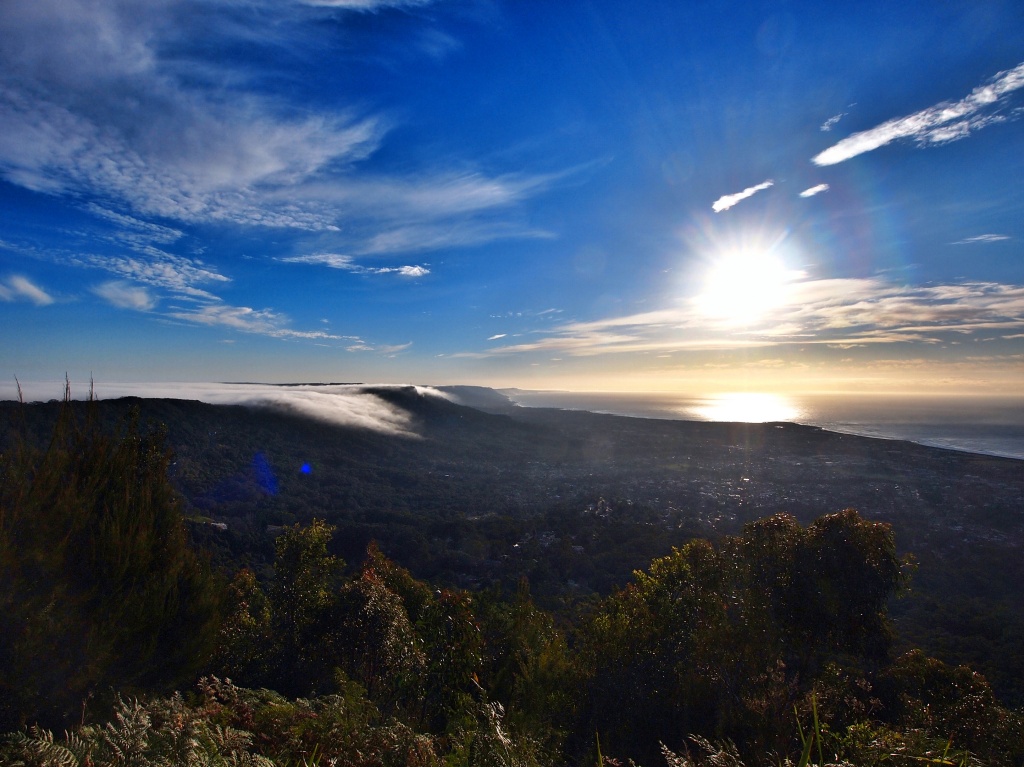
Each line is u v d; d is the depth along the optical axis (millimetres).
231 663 8234
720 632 6426
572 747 6262
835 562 5668
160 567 4734
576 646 9461
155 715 2367
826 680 5430
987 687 4660
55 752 1815
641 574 7871
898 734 2695
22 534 3824
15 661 3396
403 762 3074
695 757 2914
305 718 3545
